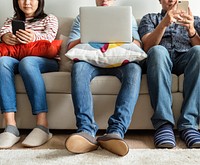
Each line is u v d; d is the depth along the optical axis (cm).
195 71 165
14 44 192
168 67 168
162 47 173
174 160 136
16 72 180
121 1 242
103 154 144
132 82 159
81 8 176
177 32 202
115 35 176
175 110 175
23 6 214
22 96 180
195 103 165
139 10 242
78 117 151
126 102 154
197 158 138
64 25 227
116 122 149
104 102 176
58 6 246
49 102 178
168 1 207
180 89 174
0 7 246
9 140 159
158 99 164
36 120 176
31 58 178
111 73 179
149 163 133
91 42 178
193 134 156
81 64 169
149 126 176
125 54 171
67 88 177
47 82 177
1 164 133
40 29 213
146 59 175
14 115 174
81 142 139
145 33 202
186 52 181
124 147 137
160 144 152
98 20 175
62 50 211
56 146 161
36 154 144
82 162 134
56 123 179
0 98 170
